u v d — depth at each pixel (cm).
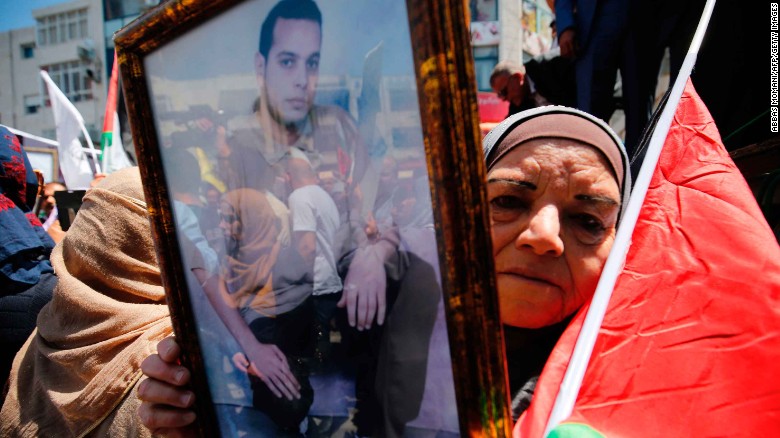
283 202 55
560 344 61
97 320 93
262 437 59
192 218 60
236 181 57
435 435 49
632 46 156
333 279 53
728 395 54
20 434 100
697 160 70
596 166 67
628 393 56
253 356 59
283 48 52
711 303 59
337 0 49
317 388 56
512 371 69
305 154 53
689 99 75
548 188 66
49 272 135
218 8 54
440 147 41
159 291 94
